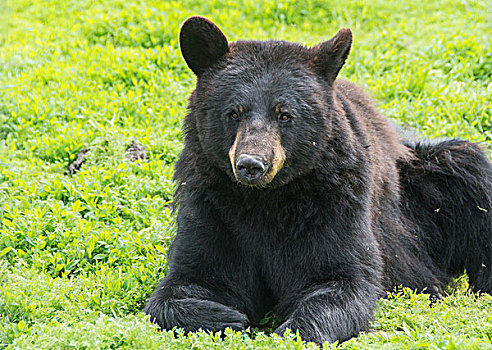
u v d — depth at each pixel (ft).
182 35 32.14
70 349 25.95
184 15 69.56
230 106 30.48
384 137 38.47
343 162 31.37
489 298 34.32
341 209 31.55
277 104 30.19
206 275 32.55
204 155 31.81
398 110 54.08
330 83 32.17
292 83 30.71
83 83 58.29
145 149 49.60
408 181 39.52
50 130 52.24
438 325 29.60
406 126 49.55
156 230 39.75
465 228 39.52
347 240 31.81
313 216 31.48
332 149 31.09
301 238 31.78
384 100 57.57
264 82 30.60
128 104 54.65
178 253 32.83
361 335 28.17
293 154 30.37
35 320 29.81
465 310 31.91
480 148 40.60
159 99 55.93
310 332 29.17
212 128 30.94
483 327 28.99
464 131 52.37
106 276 34.60
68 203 41.96
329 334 29.53
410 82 58.75
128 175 45.27
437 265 39.86
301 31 73.20
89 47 65.00
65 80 58.34
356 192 31.94
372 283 32.24
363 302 31.04
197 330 29.86
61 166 48.01
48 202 41.52
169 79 57.93
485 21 72.38
